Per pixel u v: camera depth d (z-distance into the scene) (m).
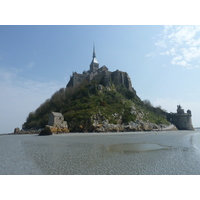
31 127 109.44
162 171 12.68
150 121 97.88
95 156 18.33
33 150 23.50
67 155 19.05
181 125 129.12
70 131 75.56
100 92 113.00
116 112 90.56
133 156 18.22
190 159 16.58
